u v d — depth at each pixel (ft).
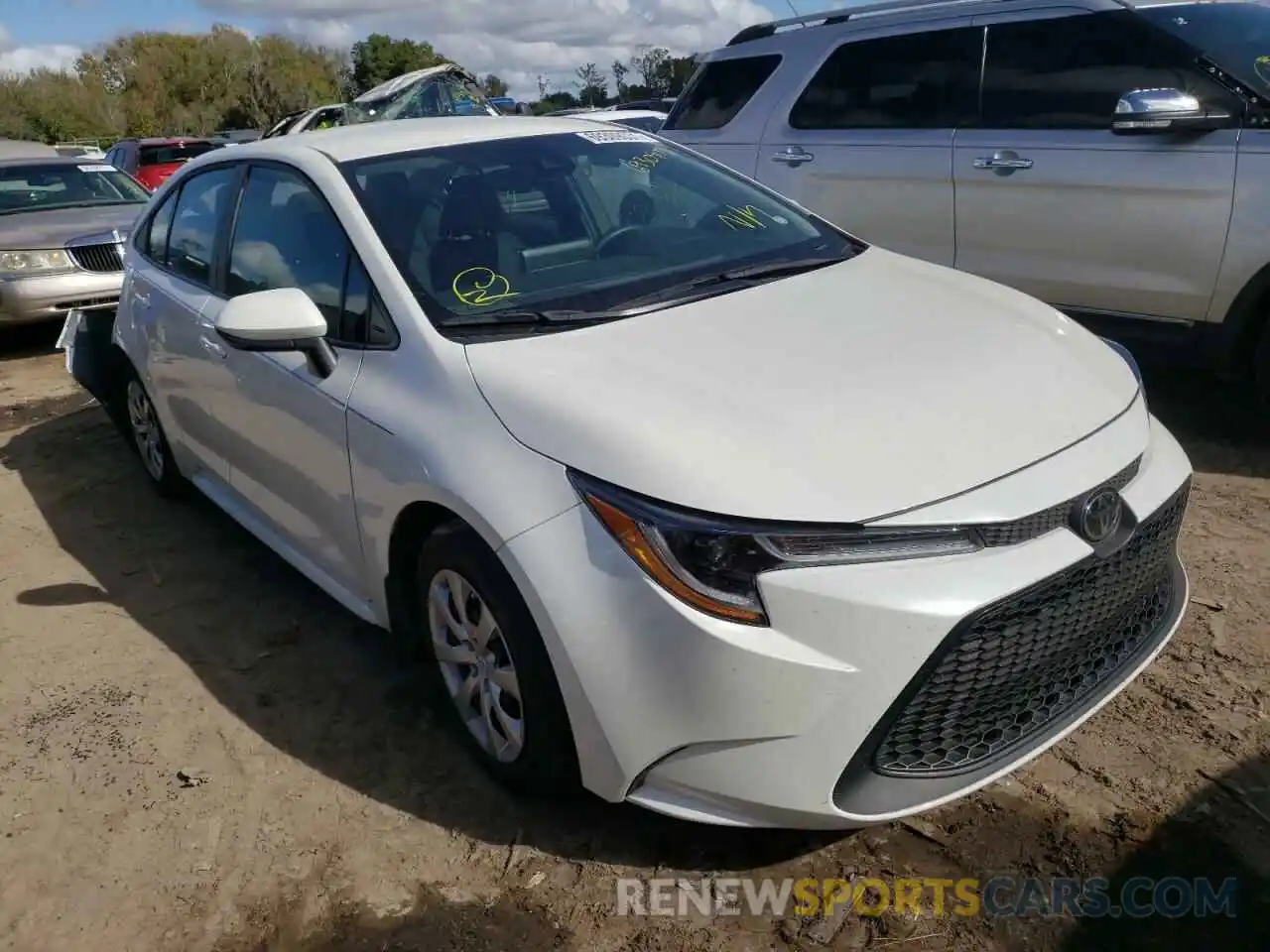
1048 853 8.12
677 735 7.36
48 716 11.07
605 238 11.00
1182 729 9.34
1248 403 16.85
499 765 9.04
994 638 7.27
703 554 7.09
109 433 20.62
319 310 10.32
